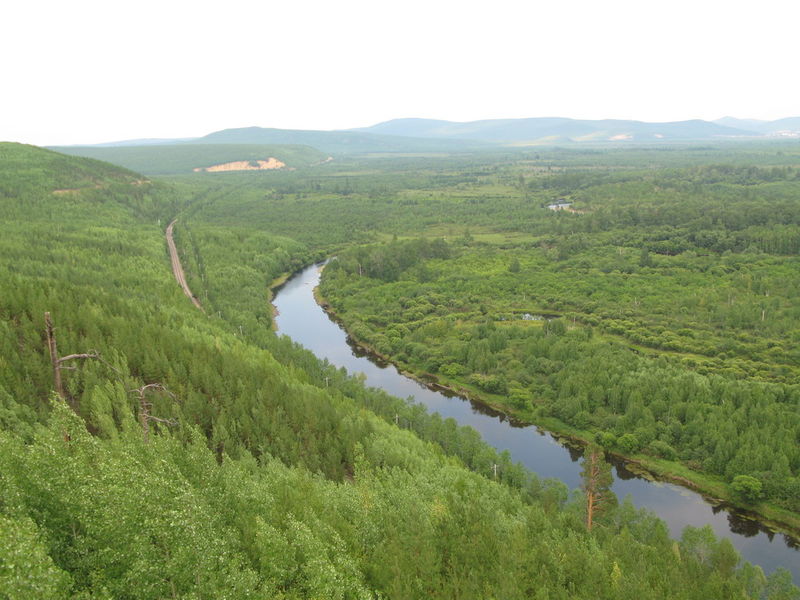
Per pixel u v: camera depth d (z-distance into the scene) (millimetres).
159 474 46406
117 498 39000
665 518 95562
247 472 68750
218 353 112875
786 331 152250
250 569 41406
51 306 109188
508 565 53250
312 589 42625
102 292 138250
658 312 177250
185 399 95375
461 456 103438
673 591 55719
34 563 30703
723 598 57188
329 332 185500
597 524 80625
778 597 61438
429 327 170250
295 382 113438
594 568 54469
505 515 73250
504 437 122875
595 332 169500
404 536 55938
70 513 38969
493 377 140000
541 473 109625
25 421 76188
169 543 38750
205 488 52750
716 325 164250
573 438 119875
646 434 111688
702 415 111750
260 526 45156
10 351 90875
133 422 76875
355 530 56406
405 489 72000
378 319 186375
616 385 125875
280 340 150125
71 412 49375
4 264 152000
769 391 116312
